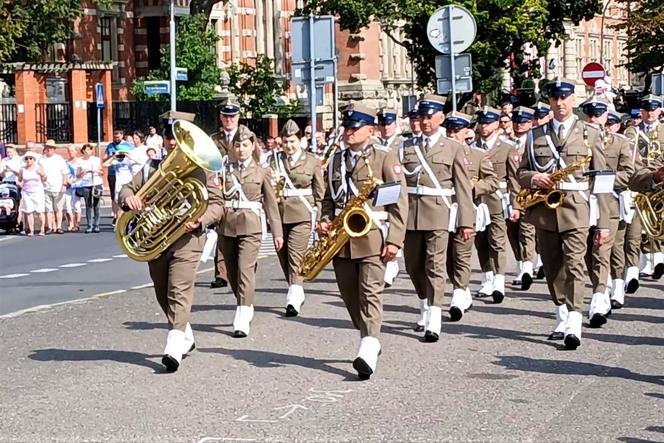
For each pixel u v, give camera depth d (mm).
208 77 45406
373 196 11008
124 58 51812
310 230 15391
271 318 14734
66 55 49062
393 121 14648
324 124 52469
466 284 14586
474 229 13695
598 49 81625
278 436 9109
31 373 11492
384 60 60031
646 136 16344
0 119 41156
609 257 14133
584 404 10055
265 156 17141
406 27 44875
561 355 12172
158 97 44438
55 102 41125
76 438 9133
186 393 10547
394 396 10367
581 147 12828
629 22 44688
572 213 12688
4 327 14172
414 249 13398
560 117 12992
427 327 13039
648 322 14219
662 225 13531
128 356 12289
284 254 15234
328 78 21406
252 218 13680
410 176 13461
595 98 15250
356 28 43344
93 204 29297
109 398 10398
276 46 58344
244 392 10562
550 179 12688
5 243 26703
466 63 21250
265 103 46625
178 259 11531
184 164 11289
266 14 58031
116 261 22391
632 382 10898
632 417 9633
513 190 16016
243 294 13523
